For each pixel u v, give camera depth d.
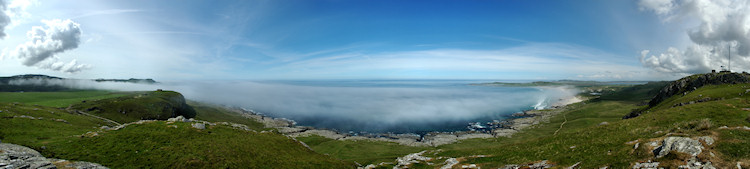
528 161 42.84
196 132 60.44
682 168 25.44
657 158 28.59
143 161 44.16
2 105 95.12
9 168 29.09
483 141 158.00
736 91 83.44
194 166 44.25
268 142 66.19
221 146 54.12
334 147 150.25
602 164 32.38
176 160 45.16
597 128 54.38
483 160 50.31
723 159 25.12
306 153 68.50
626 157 31.91
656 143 32.00
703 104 59.28
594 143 42.66
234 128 72.19
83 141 49.31
